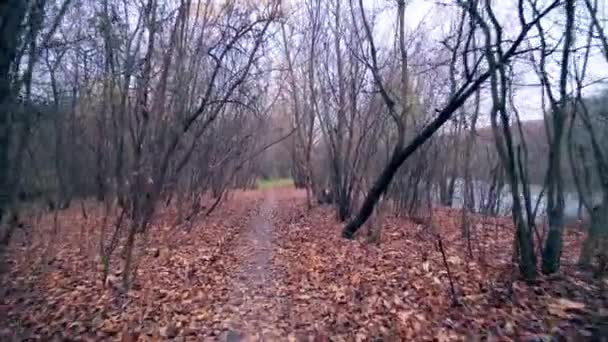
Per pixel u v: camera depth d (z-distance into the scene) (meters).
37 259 10.20
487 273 7.48
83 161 16.22
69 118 13.84
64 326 6.27
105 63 11.72
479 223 14.69
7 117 5.85
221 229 16.47
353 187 16.03
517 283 6.75
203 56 11.27
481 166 17.52
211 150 17.06
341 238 12.87
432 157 17.75
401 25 11.58
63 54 10.14
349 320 6.17
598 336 4.80
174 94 9.87
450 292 6.76
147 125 9.23
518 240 7.07
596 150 8.09
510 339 5.00
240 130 19.16
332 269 9.22
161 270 9.53
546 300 6.02
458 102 9.23
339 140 16.67
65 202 17.06
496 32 7.10
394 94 11.69
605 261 7.28
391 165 11.16
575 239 11.35
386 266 8.95
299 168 32.88
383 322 5.96
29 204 10.83
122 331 6.04
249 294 7.91
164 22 10.08
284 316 6.60
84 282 8.55
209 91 10.62
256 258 11.25
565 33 6.93
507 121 6.97
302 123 22.97
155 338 5.79
